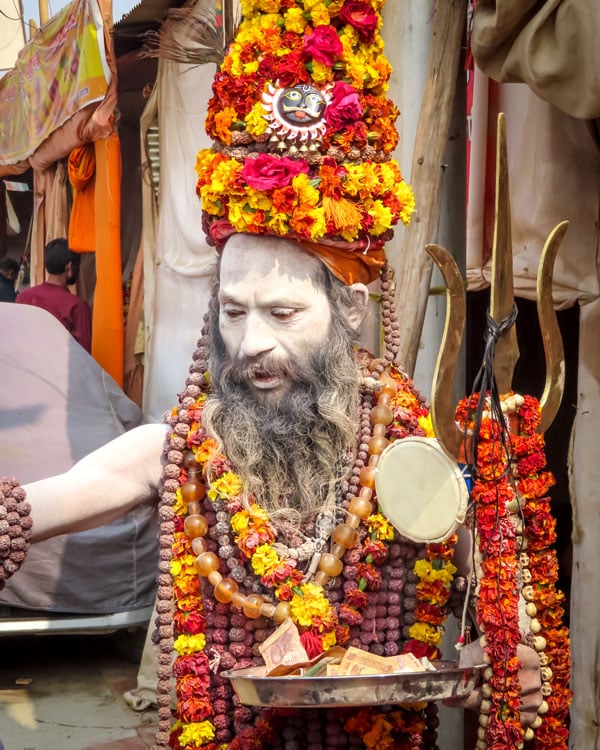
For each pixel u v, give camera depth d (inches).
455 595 74.4
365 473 70.6
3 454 147.5
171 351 192.7
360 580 69.7
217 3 142.6
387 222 73.0
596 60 88.6
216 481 69.9
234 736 69.5
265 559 67.8
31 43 255.9
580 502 111.7
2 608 140.0
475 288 128.4
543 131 116.6
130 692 135.9
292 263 70.4
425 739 72.7
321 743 69.0
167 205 194.9
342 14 73.4
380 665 63.2
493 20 97.2
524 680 68.7
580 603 110.7
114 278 218.4
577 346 145.2
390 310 78.5
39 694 139.9
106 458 72.5
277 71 71.2
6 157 292.7
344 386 72.4
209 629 69.9
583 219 113.5
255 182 68.6
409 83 113.2
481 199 126.6
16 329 170.9
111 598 143.7
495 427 67.1
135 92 258.1
